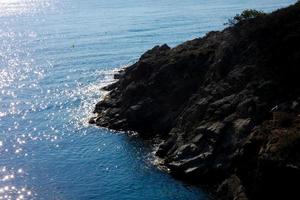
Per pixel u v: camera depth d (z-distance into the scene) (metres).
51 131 77.31
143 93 78.50
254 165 47.75
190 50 82.44
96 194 55.06
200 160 57.53
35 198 54.50
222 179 55.34
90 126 78.88
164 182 57.06
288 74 59.25
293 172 42.38
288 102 55.22
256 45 65.81
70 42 157.88
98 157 66.06
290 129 47.25
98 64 124.75
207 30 170.50
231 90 64.31
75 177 59.75
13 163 64.50
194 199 52.66
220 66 69.50
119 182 57.78
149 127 74.75
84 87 102.81
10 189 56.69
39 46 152.88
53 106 90.56
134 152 67.19
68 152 68.38
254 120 56.28
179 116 71.19
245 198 46.91
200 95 69.31
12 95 98.25
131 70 90.25
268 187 44.31
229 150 56.34
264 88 59.19
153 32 171.75
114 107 82.50
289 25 63.81
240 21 73.75
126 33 171.50
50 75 114.12
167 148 64.69
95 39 161.75
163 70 78.31
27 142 72.69
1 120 83.19
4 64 127.38
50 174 60.81
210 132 58.94
